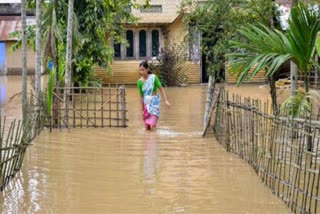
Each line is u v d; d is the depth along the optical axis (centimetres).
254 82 2781
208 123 1231
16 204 742
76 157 1023
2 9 3600
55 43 1579
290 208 713
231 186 820
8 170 828
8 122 1490
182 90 2545
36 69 1336
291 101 960
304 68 1002
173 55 2816
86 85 2158
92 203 748
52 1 1535
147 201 755
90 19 2066
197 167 938
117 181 855
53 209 723
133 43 2952
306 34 966
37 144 1148
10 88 2623
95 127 1385
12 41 3519
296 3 1104
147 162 980
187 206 733
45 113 1336
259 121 876
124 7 2364
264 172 832
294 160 759
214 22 1495
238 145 1014
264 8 1409
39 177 877
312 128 721
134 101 2033
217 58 1530
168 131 1318
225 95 1168
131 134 1277
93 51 2155
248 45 1045
